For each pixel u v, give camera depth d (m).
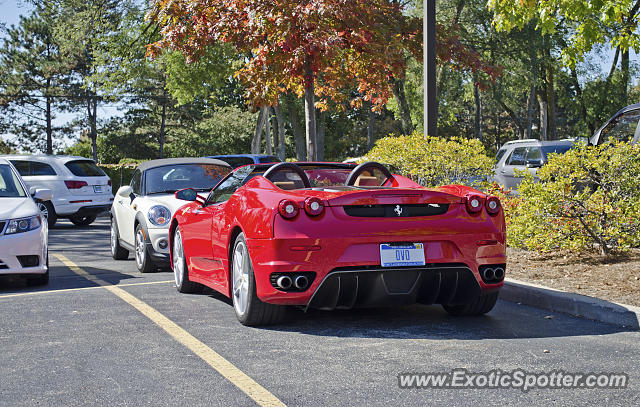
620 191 8.26
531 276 7.29
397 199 5.19
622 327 5.46
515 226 8.73
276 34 11.93
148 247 8.97
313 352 4.69
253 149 36.56
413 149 10.94
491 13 35.28
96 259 11.20
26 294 7.43
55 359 4.56
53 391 3.88
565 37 35.38
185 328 5.48
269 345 4.91
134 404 3.64
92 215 19.05
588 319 5.79
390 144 11.39
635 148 8.18
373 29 13.09
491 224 5.42
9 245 7.80
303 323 5.67
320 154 58.69
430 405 3.57
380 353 4.65
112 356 4.62
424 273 5.20
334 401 3.65
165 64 32.53
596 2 8.74
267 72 12.67
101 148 75.31
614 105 39.25
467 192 5.59
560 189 8.23
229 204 5.93
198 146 64.75
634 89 42.94
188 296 7.15
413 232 5.18
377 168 6.29
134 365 4.39
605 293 6.25
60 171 18.17
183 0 12.59
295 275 5.07
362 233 5.09
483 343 4.92
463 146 10.94
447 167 10.96
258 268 5.20
